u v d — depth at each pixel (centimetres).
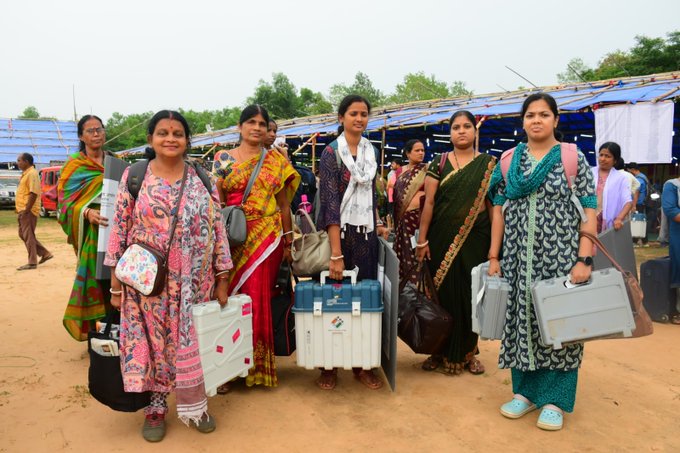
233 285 362
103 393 298
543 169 300
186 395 291
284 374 404
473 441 298
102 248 375
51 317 569
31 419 325
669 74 1138
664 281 543
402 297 393
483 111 1189
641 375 396
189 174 302
